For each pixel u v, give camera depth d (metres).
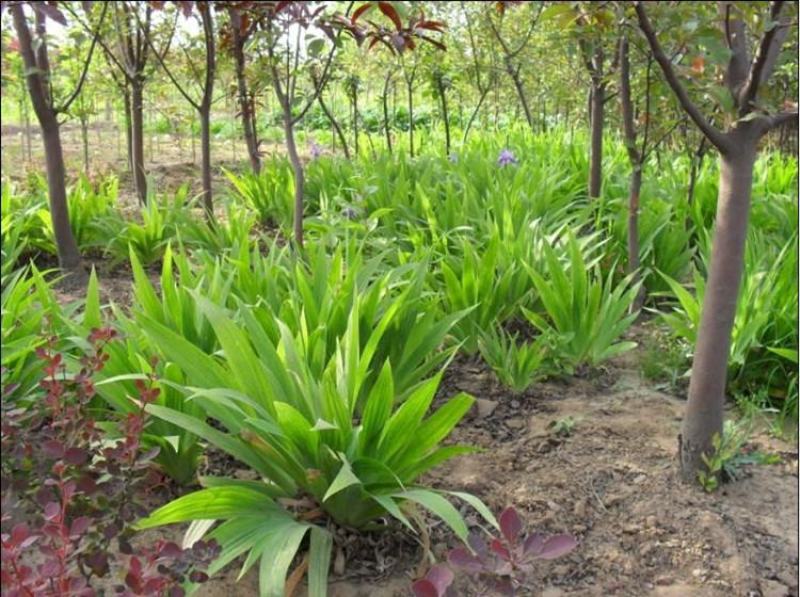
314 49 3.91
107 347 2.68
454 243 4.83
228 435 2.34
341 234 5.23
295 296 3.27
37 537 1.76
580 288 3.65
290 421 2.20
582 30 3.50
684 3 2.98
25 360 2.90
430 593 1.49
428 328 3.17
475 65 9.17
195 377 2.45
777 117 2.54
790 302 3.52
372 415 2.33
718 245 2.64
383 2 2.79
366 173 6.75
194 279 3.49
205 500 2.10
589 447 3.10
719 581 2.36
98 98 11.43
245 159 11.35
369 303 3.11
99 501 1.98
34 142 12.85
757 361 3.46
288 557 2.04
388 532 2.50
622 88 4.32
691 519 2.62
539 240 4.40
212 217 5.88
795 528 2.62
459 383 3.65
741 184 2.57
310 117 15.80
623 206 5.06
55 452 1.80
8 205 5.54
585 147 8.44
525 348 3.46
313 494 2.41
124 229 5.34
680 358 3.76
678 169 7.04
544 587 2.36
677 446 3.10
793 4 3.07
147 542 2.50
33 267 3.22
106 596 2.23
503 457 3.04
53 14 2.08
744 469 2.94
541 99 11.76
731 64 2.56
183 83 10.24
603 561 2.46
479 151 7.42
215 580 2.33
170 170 9.77
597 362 3.73
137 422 2.06
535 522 2.63
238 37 5.27
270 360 2.51
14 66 6.75
